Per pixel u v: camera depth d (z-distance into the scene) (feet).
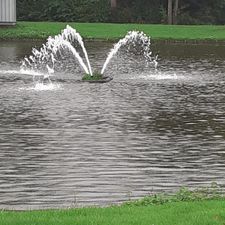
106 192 49.06
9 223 33.88
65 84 107.76
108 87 104.94
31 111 82.48
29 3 263.49
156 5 274.98
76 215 35.91
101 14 257.75
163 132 71.00
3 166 56.75
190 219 34.35
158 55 158.71
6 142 65.77
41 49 169.89
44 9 260.01
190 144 65.46
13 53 158.92
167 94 97.76
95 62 141.28
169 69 130.00
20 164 57.41
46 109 83.92
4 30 205.16
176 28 224.74
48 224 33.58
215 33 211.61
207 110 84.33
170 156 60.54
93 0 264.93
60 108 84.69
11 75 119.14
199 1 282.97
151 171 55.36
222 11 283.79
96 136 68.64
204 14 281.33
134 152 61.98
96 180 52.42
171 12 262.06
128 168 56.24
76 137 68.13
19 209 44.14
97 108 85.05
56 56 153.69
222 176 53.88
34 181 52.11
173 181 52.31
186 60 146.92
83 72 124.16
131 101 90.99
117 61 144.46
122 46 181.57
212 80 114.11
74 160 58.85
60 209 39.55
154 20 266.16
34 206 45.21
